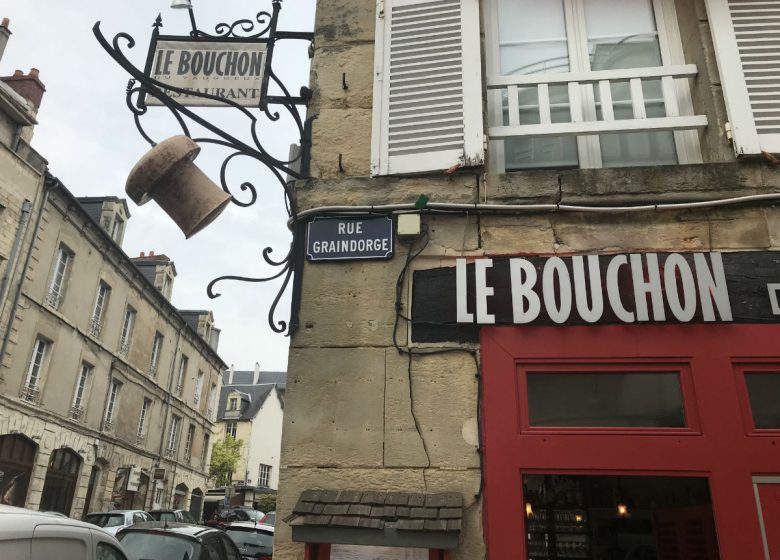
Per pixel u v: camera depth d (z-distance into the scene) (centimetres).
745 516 334
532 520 431
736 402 356
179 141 381
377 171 439
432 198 429
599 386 377
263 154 428
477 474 358
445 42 466
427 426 373
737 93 426
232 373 7325
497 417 368
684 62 480
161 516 1666
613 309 377
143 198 382
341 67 480
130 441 2327
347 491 359
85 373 2009
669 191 410
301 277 417
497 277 397
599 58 492
